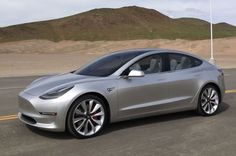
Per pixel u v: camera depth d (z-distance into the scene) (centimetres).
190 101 801
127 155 571
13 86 1520
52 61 3538
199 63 839
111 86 687
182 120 795
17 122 779
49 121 637
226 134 686
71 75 743
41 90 662
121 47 9538
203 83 816
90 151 593
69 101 638
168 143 632
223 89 866
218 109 918
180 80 778
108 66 743
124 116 709
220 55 5006
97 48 9781
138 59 743
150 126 745
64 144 629
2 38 18700
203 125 754
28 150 598
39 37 19025
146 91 728
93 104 670
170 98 768
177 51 812
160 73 761
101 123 679
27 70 2541
